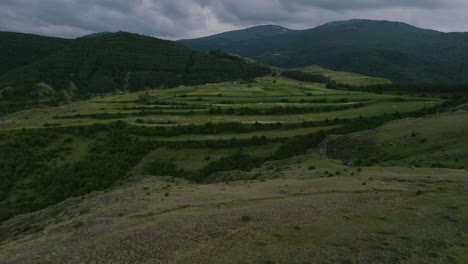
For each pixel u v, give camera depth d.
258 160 89.62
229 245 19.67
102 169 92.00
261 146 97.00
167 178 69.00
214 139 101.50
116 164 94.00
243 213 26.31
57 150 102.75
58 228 29.67
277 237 20.64
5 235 43.41
